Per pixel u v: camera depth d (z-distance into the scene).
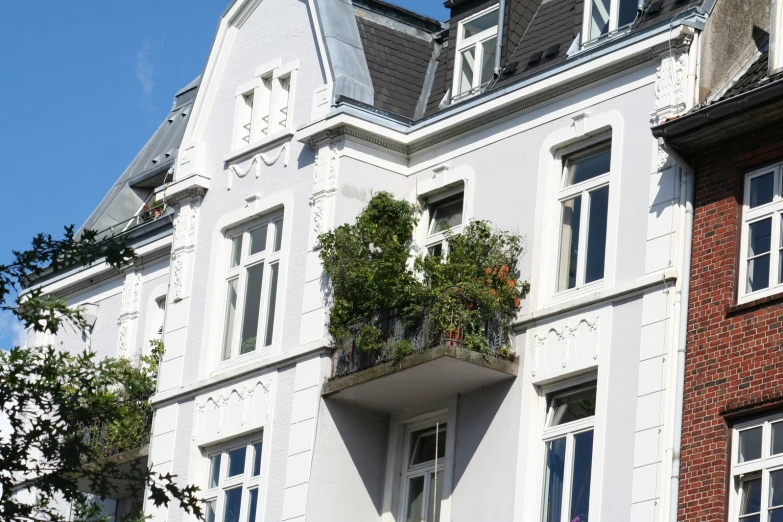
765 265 22.81
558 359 24.84
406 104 29.17
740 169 23.38
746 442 22.11
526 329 25.44
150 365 30.98
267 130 29.78
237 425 28.16
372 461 27.17
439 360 25.20
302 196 28.52
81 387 21.34
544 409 25.02
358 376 26.44
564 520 24.17
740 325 22.56
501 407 25.47
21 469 20.92
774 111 22.84
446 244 27.39
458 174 27.50
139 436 30.42
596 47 25.61
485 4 28.97
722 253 23.16
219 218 29.95
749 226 23.14
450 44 29.38
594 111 25.61
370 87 28.78
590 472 24.03
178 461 28.97
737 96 22.88
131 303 34.41
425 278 26.27
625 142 24.97
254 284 29.14
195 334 29.62
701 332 23.00
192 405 29.16
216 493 28.30
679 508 22.41
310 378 27.17
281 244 28.61
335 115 28.03
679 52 24.59
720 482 22.06
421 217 27.95
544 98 26.42
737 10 25.27
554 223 25.86
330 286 27.44
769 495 21.62
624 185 24.77
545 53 27.25
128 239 22.30
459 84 28.95
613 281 24.45
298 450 26.95
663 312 23.55
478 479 25.45
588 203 25.52
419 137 28.17
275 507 27.00
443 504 25.86
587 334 24.53
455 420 26.19
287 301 28.11
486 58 28.70
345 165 28.02
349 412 27.19
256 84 30.22
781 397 21.77
